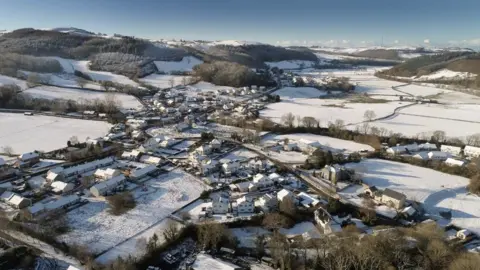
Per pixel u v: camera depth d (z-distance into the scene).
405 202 129.38
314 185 148.75
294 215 120.31
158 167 164.62
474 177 145.50
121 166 164.25
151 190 141.62
